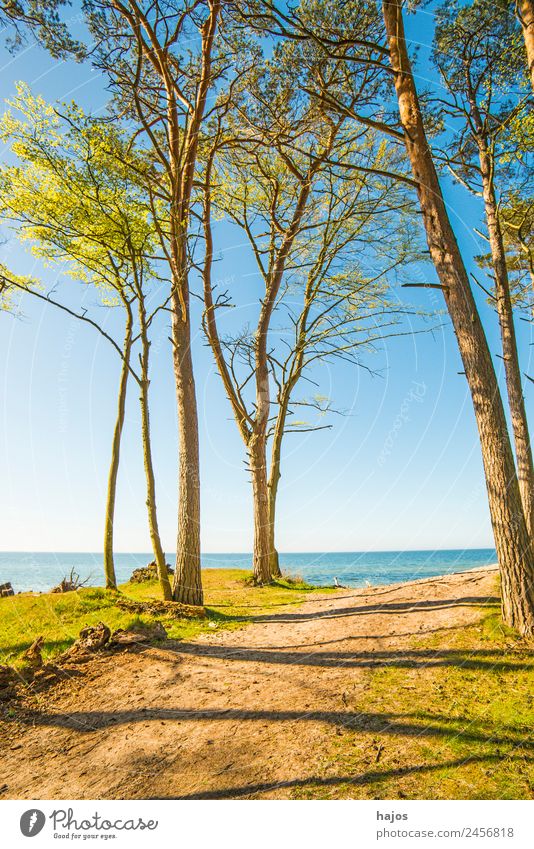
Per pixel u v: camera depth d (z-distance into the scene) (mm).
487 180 11008
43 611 8930
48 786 3990
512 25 9562
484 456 7160
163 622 8945
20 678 6227
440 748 4090
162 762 4250
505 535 6801
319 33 9797
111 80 10672
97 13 9906
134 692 5875
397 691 5281
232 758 4211
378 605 9375
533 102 9586
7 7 8812
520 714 4520
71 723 5168
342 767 3920
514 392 10016
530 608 6484
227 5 9836
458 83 10930
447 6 9930
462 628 6992
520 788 3547
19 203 11234
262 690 5703
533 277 11211
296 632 8227
